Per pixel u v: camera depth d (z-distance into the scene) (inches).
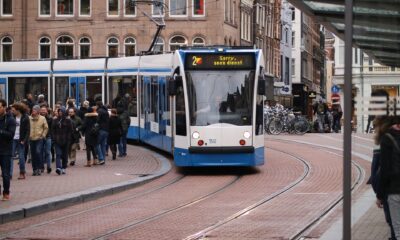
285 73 3444.9
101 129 985.5
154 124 1138.7
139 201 677.3
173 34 2405.3
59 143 862.5
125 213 602.2
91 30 2422.5
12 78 1521.9
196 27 2405.3
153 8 2411.4
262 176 869.8
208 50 874.1
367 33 441.1
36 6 2431.1
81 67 1441.9
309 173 889.5
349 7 304.3
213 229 512.1
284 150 1213.7
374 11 395.9
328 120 1857.8
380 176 362.6
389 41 467.2
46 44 2433.6
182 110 876.0
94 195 700.0
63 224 547.8
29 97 1068.5
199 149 858.8
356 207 585.9
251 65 876.6
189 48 895.1
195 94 868.6
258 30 2854.3
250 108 870.4
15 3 2425.0
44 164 962.1
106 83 1397.6
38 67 1498.5
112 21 2421.3
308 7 429.4
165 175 898.7
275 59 3161.9
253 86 873.5
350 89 302.5
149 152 1186.0
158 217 575.2
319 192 716.0
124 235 492.7
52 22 2428.6
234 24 2556.6
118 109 1110.4
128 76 1323.8
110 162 1027.3
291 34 3585.1
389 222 394.0
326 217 561.6
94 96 1413.6
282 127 1672.0
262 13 2933.1
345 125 303.1
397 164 358.0
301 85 3609.7
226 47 885.8
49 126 936.9
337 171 906.7
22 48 2423.7
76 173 882.1
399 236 362.0
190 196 705.0
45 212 614.2
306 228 508.7
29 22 2431.1
